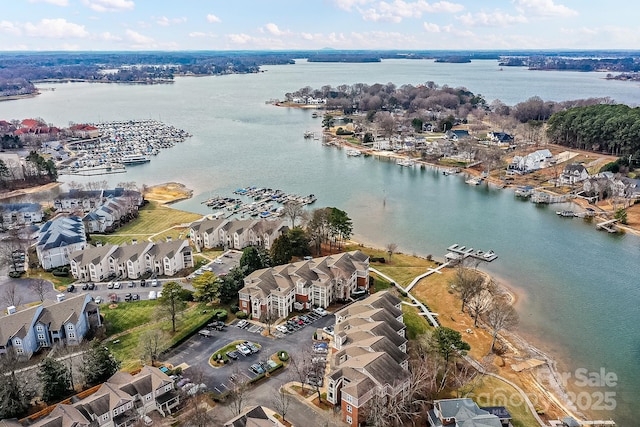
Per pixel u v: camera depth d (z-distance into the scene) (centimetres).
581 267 19612
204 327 14488
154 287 17150
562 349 14262
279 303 15100
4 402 10469
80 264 17712
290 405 11294
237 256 19738
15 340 12912
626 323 15612
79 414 10056
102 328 14312
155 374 11356
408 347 13562
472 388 12231
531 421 11144
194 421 10488
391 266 19162
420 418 11150
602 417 11550
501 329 15075
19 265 18875
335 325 13775
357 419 10550
